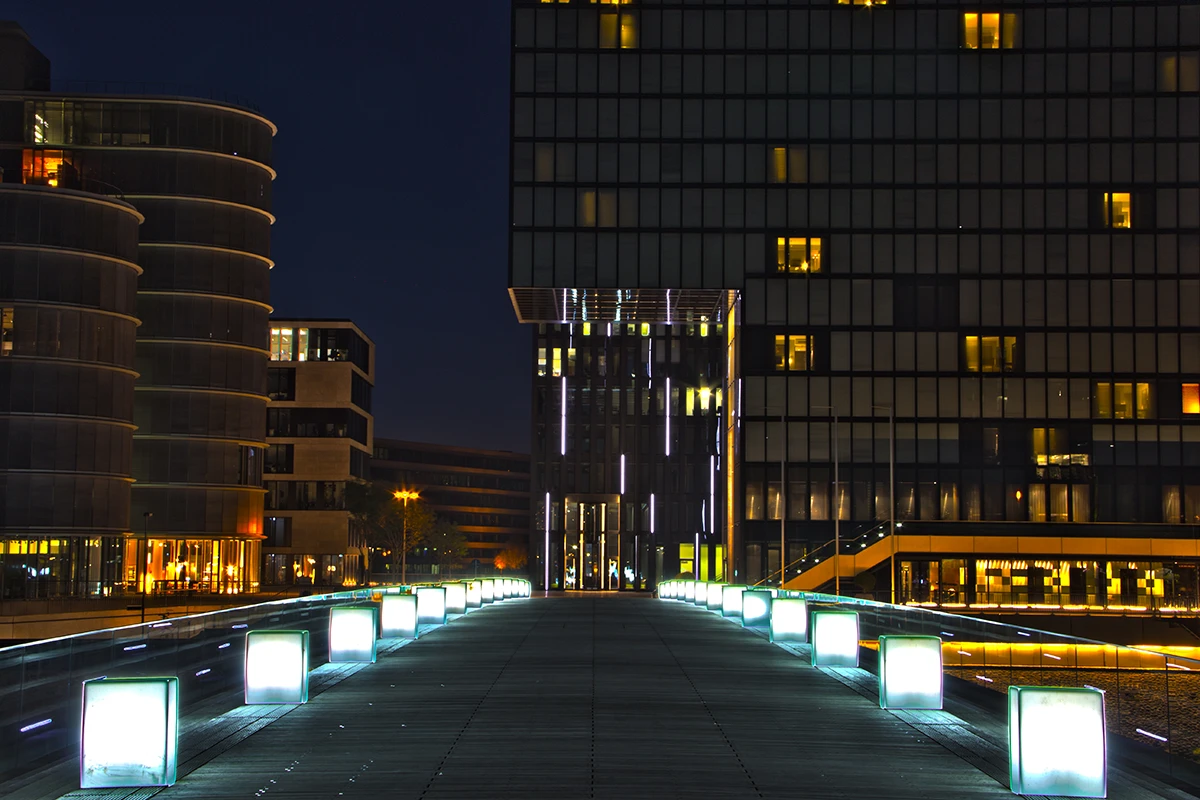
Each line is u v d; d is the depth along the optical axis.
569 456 113.06
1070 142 77.00
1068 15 77.38
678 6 78.19
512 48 77.88
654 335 114.06
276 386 127.25
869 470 76.19
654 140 77.44
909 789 12.49
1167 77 76.88
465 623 37.72
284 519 125.69
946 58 77.62
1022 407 76.44
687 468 112.81
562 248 76.75
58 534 79.81
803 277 77.00
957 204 77.12
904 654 18.02
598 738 15.30
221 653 23.67
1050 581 73.25
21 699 16.66
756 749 14.65
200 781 12.59
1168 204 76.62
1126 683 17.83
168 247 96.88
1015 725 12.39
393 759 13.78
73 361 80.88
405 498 132.25
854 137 77.50
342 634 24.09
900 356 76.75
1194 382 76.19
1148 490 75.88
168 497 96.44
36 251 80.25
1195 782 13.34
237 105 99.38
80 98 96.31
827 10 78.00
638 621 38.94
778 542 75.69
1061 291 76.75
